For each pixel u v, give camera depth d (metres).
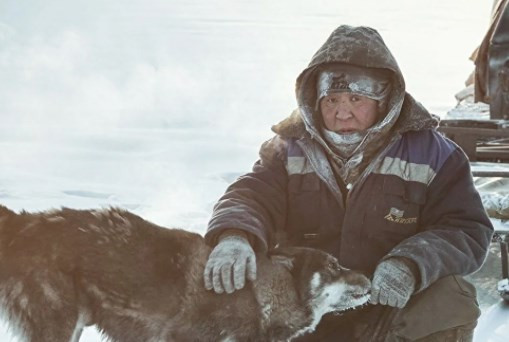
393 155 4.24
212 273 3.99
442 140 4.34
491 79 8.34
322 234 4.41
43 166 11.04
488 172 6.71
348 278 4.30
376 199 4.24
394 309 4.15
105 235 4.41
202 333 4.45
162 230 4.53
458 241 4.12
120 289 4.39
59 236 4.38
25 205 8.70
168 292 4.41
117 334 4.50
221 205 4.32
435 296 4.10
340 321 4.52
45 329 4.33
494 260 6.87
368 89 4.15
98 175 10.52
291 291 4.47
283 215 4.45
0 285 4.36
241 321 4.45
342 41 4.16
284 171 4.44
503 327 5.69
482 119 8.14
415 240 4.09
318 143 4.36
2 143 12.73
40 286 4.32
